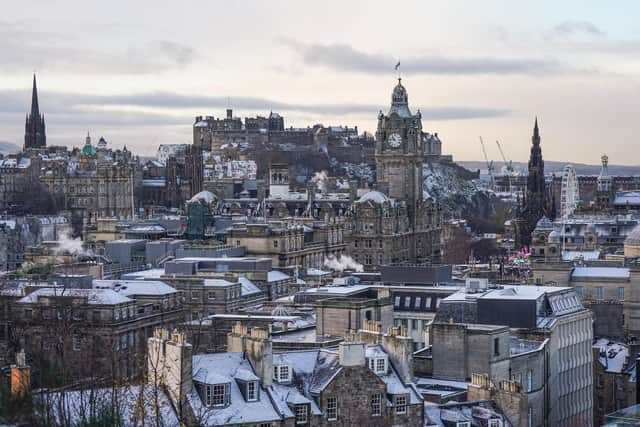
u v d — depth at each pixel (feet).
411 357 642.22
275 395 601.21
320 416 605.31
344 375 614.34
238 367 604.08
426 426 631.15
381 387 620.08
